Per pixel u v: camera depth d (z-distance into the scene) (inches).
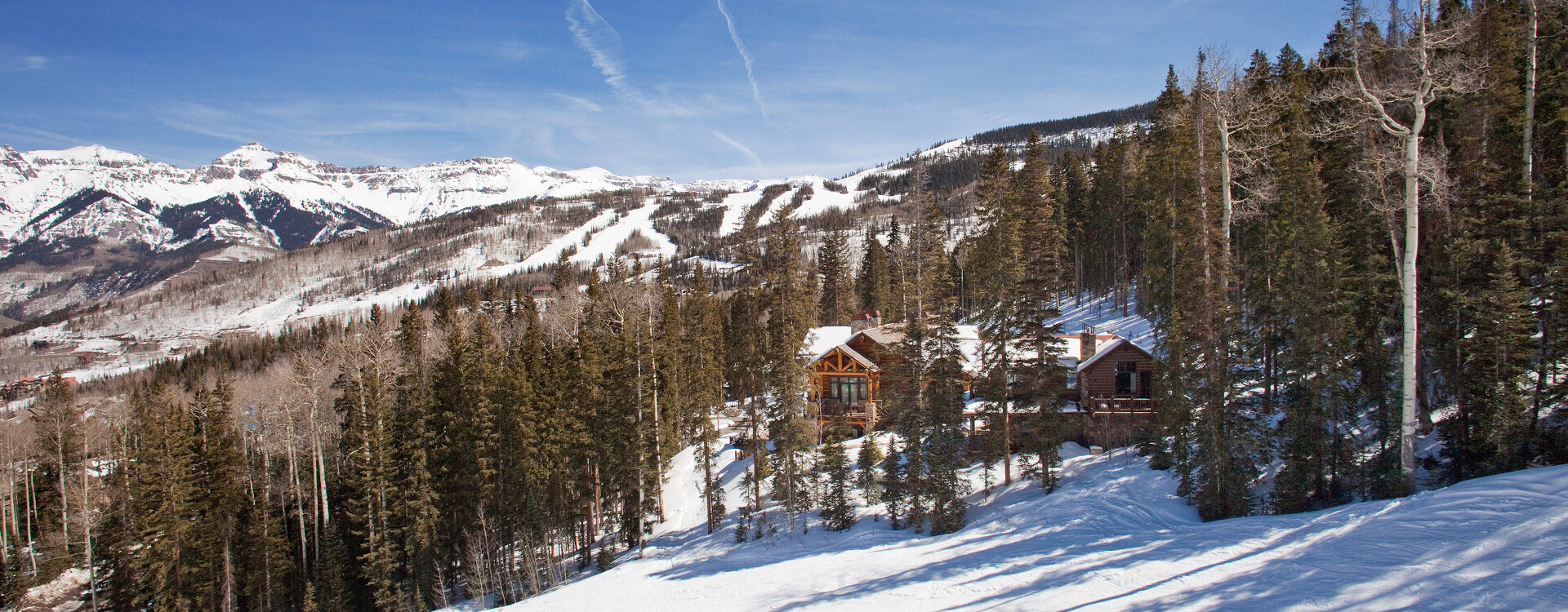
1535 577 412.2
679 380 2042.3
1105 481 1063.0
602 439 1529.3
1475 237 887.7
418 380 1622.8
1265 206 1210.6
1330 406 836.0
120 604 1577.3
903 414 1156.5
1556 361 773.3
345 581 1536.7
